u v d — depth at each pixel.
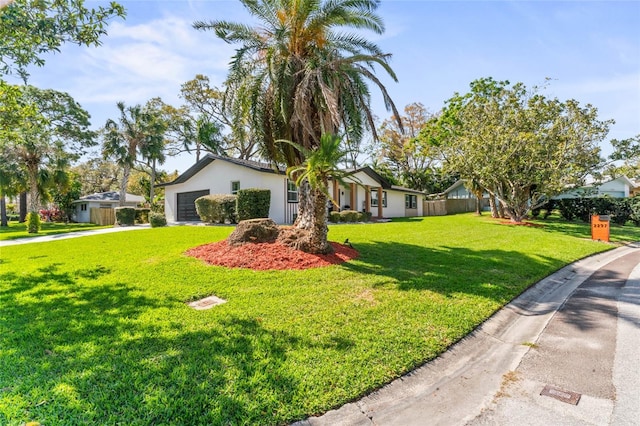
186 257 7.66
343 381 2.86
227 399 2.53
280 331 3.80
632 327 4.27
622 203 18.47
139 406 2.42
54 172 24.52
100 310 4.42
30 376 2.79
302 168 7.22
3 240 13.46
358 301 4.92
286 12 8.18
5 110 7.57
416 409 2.63
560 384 2.97
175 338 3.56
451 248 9.66
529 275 6.79
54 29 5.72
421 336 3.79
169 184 21.25
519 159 15.76
